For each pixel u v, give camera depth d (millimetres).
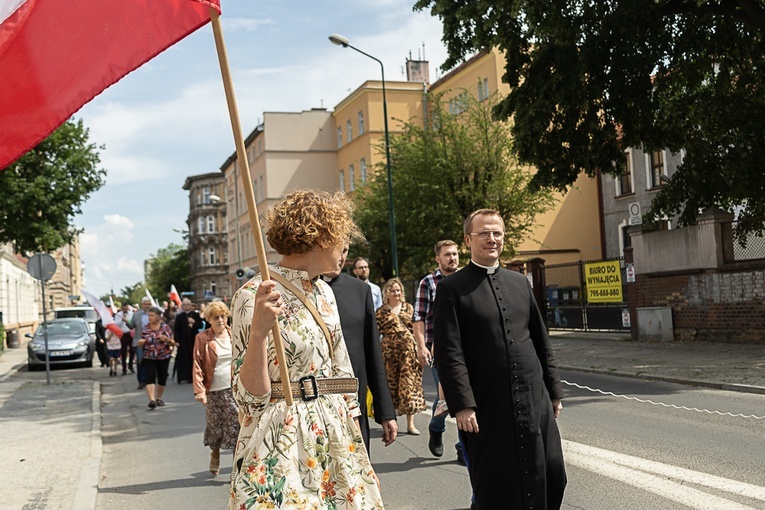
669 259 19188
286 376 3010
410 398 8906
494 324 4309
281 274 3162
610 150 18875
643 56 18000
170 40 3609
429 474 7176
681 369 13625
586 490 6148
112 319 22984
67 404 14852
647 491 5996
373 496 3131
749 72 19078
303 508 2912
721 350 16109
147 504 6977
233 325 3092
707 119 18484
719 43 18781
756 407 9688
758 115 18172
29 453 9500
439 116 32219
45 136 3633
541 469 4137
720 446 7438
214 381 7844
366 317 4492
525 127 18500
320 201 3223
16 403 15234
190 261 111750
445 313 4336
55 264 19203
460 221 31219
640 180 34594
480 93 40188
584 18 17250
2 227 30359
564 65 17859
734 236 17625
